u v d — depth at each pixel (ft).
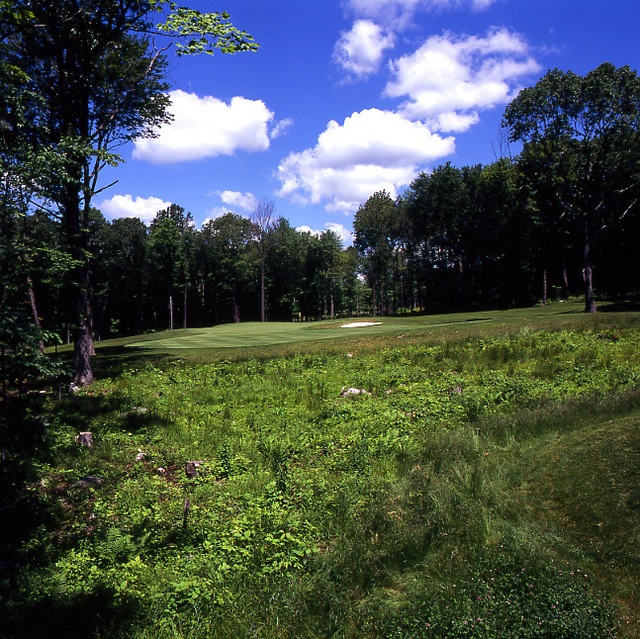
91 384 56.49
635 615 12.67
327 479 24.76
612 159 106.32
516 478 20.34
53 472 26.66
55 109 57.31
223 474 26.91
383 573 16.34
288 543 18.75
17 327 17.24
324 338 90.48
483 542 16.81
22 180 34.06
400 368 51.88
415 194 225.76
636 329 58.85
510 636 12.62
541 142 111.34
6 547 18.03
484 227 213.05
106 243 222.07
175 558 17.87
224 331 138.82
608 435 20.42
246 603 15.21
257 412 39.22
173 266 245.24
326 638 13.76
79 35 52.75
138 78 60.75
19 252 21.80
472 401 35.65
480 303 232.73
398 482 23.13
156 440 32.99
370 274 294.25
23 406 18.15
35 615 14.23
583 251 113.91
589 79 102.42
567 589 13.70
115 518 21.75
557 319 79.25
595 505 16.61
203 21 24.75
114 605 14.78
